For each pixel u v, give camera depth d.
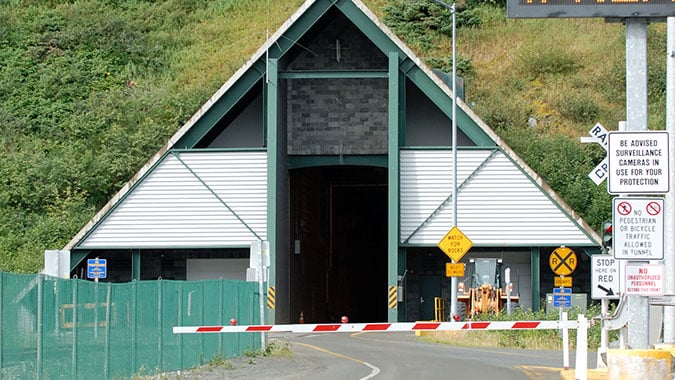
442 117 65.38
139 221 62.62
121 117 79.69
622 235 21.17
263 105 64.62
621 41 92.81
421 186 62.69
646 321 21.66
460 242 53.00
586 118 81.94
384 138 66.81
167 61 91.06
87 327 25.08
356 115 67.12
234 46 94.38
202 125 63.22
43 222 68.38
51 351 23.06
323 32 67.06
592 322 26.45
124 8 101.00
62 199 71.19
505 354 39.16
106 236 62.62
